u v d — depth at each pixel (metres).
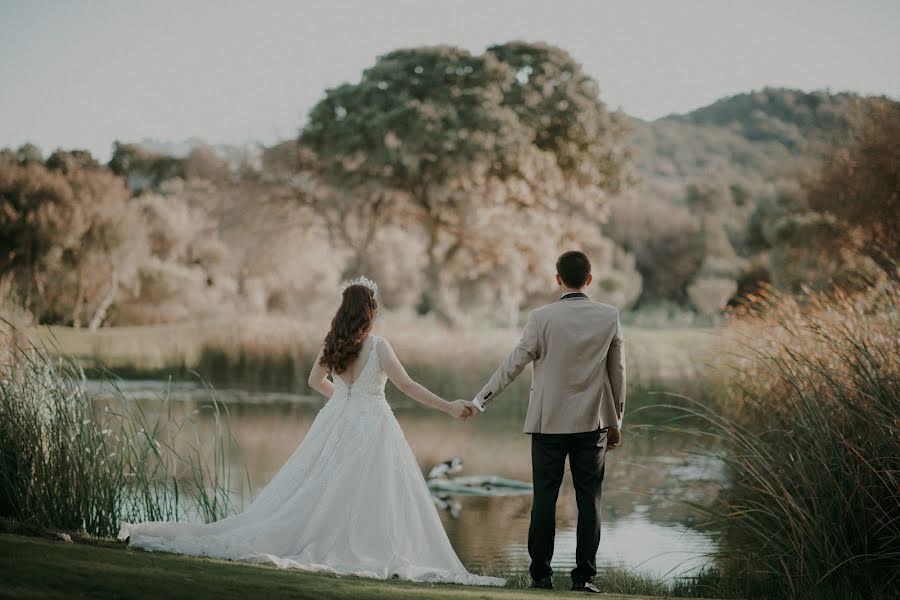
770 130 59.03
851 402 4.73
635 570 4.92
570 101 31.03
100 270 27.98
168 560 3.19
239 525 3.95
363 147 29.78
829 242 20.91
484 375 17.11
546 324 3.91
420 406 14.11
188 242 32.53
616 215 43.53
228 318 27.56
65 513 4.52
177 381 15.87
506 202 29.48
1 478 4.48
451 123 28.83
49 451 4.63
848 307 6.92
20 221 27.06
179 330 21.83
